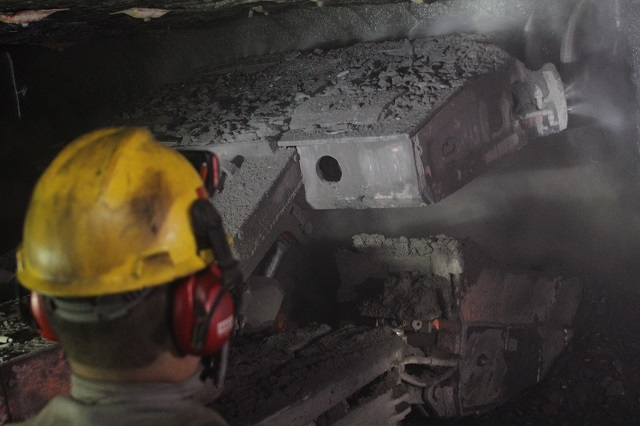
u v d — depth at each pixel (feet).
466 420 17.31
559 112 17.72
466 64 16.60
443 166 14.62
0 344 10.22
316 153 15.03
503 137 16.46
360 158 14.48
